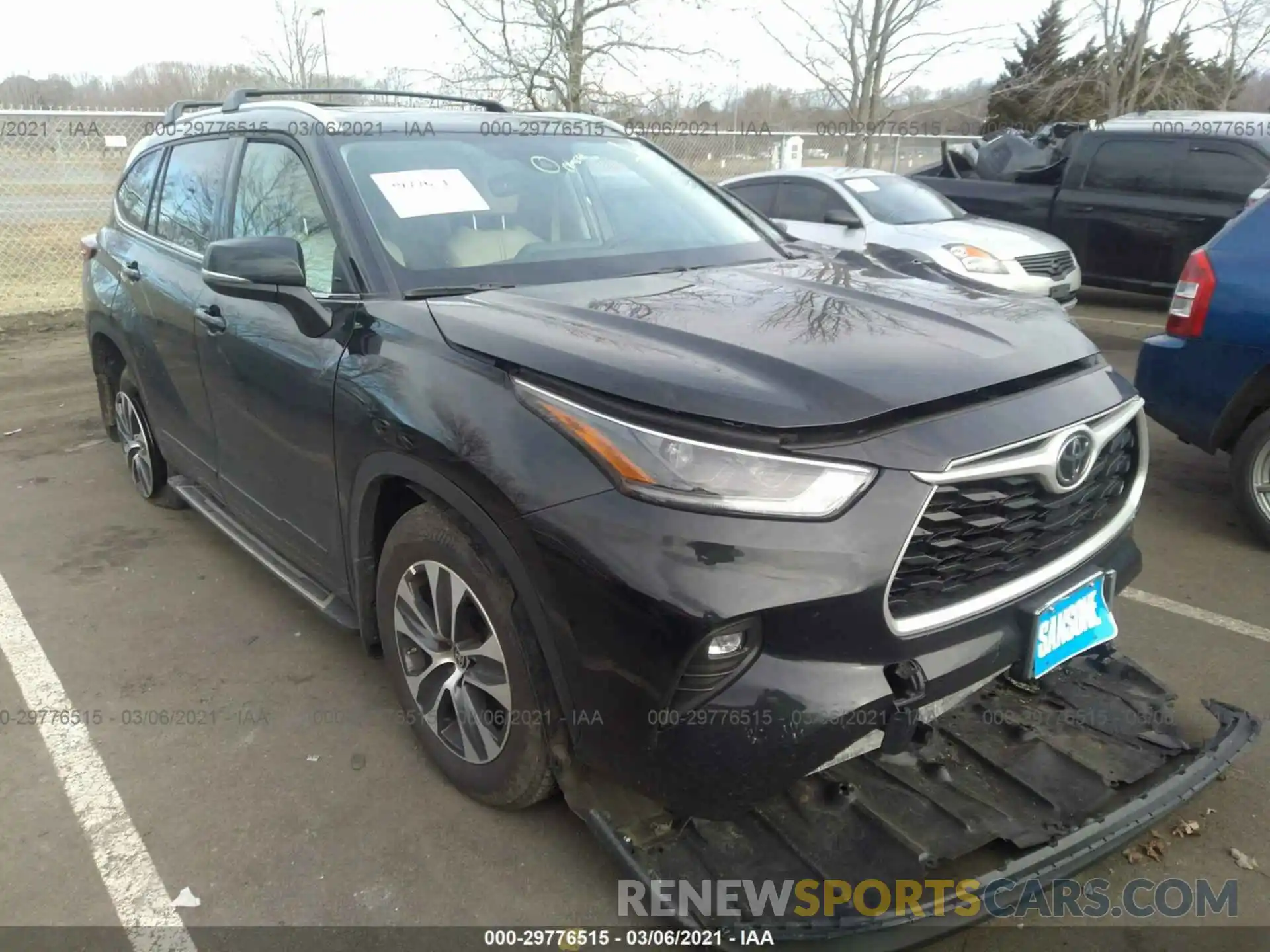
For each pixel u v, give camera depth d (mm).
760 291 2740
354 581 2906
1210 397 4301
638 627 1946
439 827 2604
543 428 2131
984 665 2162
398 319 2600
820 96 12578
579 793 2324
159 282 3930
